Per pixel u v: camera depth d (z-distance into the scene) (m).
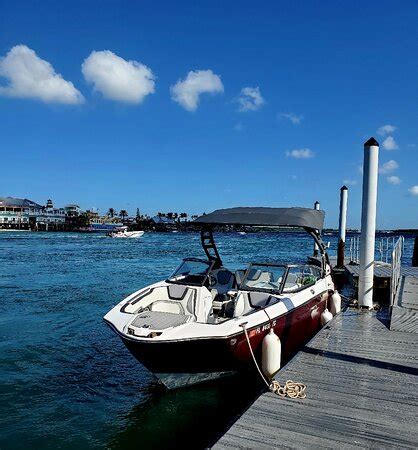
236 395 7.95
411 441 4.60
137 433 6.67
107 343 11.17
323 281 10.92
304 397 5.64
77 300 16.84
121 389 8.32
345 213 20.62
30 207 124.06
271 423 4.96
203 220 9.56
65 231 124.06
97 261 33.94
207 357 7.17
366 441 4.59
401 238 16.05
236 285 9.58
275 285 9.19
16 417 7.17
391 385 6.06
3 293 18.33
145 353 6.98
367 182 10.53
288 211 9.84
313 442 4.56
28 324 13.01
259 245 65.38
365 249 10.80
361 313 10.49
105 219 148.50
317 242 10.66
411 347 7.79
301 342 9.59
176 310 8.33
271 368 7.10
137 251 46.94
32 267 28.59
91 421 7.05
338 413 5.21
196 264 10.05
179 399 7.73
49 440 6.47
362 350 7.60
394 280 11.38
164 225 147.62
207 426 6.87
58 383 8.59
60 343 11.16
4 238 78.88
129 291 19.16
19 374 9.03
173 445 6.38
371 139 10.35
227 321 7.31
